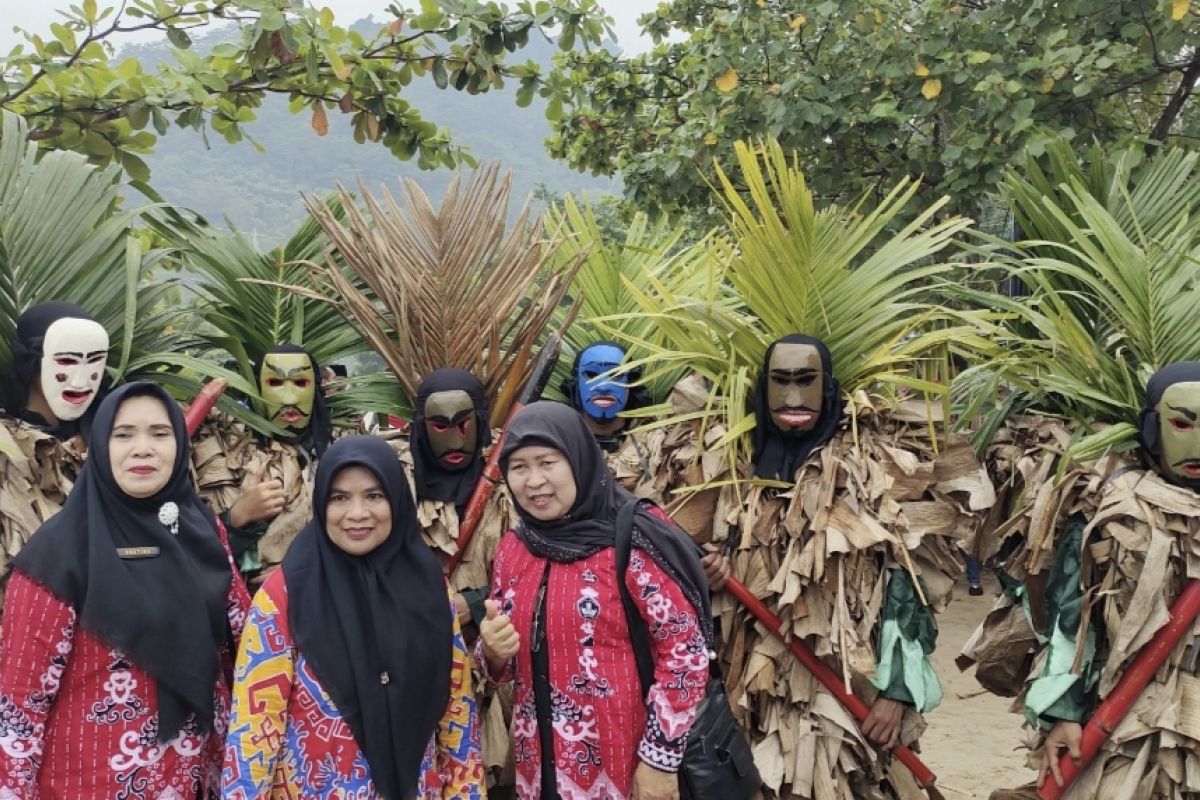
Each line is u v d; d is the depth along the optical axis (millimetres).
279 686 2166
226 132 5281
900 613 2865
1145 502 2682
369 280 3523
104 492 2219
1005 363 3064
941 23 6562
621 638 2365
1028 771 4414
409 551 2320
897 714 2846
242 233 3963
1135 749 2689
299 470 3398
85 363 2887
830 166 7496
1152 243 3238
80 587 2156
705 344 3203
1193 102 7297
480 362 3486
